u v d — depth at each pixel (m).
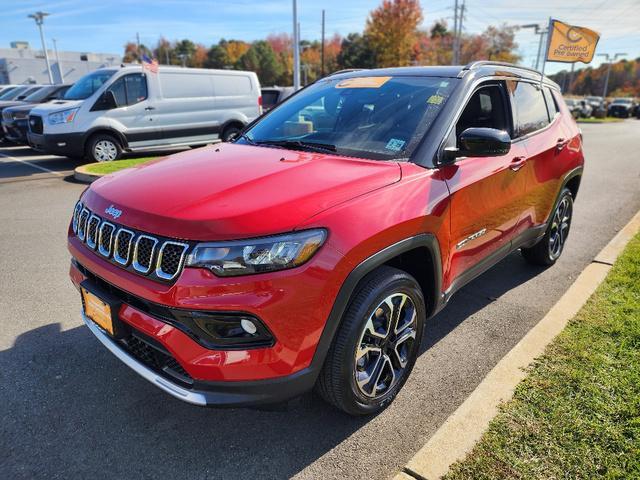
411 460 2.13
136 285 2.03
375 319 2.32
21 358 3.01
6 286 4.08
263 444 2.32
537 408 2.42
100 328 2.43
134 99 10.52
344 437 2.37
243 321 1.91
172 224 1.97
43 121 9.77
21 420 2.46
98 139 10.20
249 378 1.97
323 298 2.00
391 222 2.22
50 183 8.53
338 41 83.69
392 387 2.54
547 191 3.88
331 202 2.10
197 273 1.89
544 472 2.05
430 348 3.17
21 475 2.12
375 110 3.04
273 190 2.14
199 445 2.31
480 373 2.90
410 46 56.28
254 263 1.88
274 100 18.17
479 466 2.08
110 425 2.44
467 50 65.12
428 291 2.74
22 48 61.03
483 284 4.20
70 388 2.73
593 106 44.25
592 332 3.12
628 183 9.01
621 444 2.18
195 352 1.95
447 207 2.60
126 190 2.33
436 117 2.79
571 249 5.11
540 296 3.97
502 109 3.36
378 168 2.43
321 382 2.25
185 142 11.40
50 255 4.84
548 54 5.69
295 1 17.91
